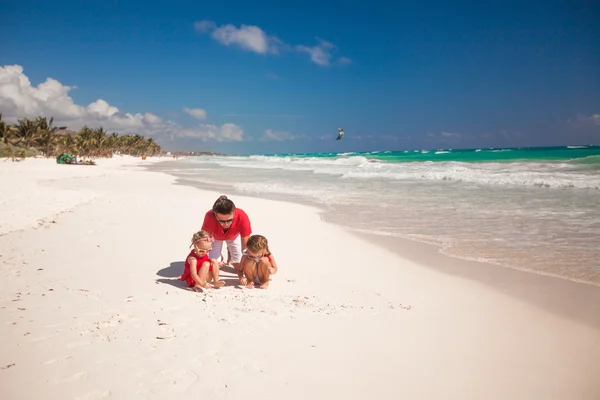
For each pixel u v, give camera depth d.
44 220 10.08
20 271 5.83
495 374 3.21
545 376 3.20
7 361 3.20
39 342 3.55
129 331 3.81
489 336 3.91
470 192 15.79
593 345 3.74
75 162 54.53
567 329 4.09
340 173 29.61
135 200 14.27
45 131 72.38
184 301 4.70
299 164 51.12
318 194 16.64
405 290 5.32
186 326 3.96
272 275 5.93
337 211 12.15
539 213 10.91
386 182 21.11
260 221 10.66
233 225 5.91
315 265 6.55
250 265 5.32
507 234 8.59
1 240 7.85
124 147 123.25
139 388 2.87
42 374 3.02
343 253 7.36
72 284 5.25
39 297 4.73
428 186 18.48
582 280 5.64
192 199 14.76
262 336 3.78
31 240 7.88
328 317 4.30
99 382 2.93
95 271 5.89
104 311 4.32
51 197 14.62
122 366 3.16
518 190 15.94
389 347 3.63
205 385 2.93
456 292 5.25
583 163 29.53
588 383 3.10
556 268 6.21
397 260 6.88
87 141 87.69
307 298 4.90
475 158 49.69
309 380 3.04
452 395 2.92
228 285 5.44
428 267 6.45
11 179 25.28
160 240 8.00
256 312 4.39
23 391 2.79
